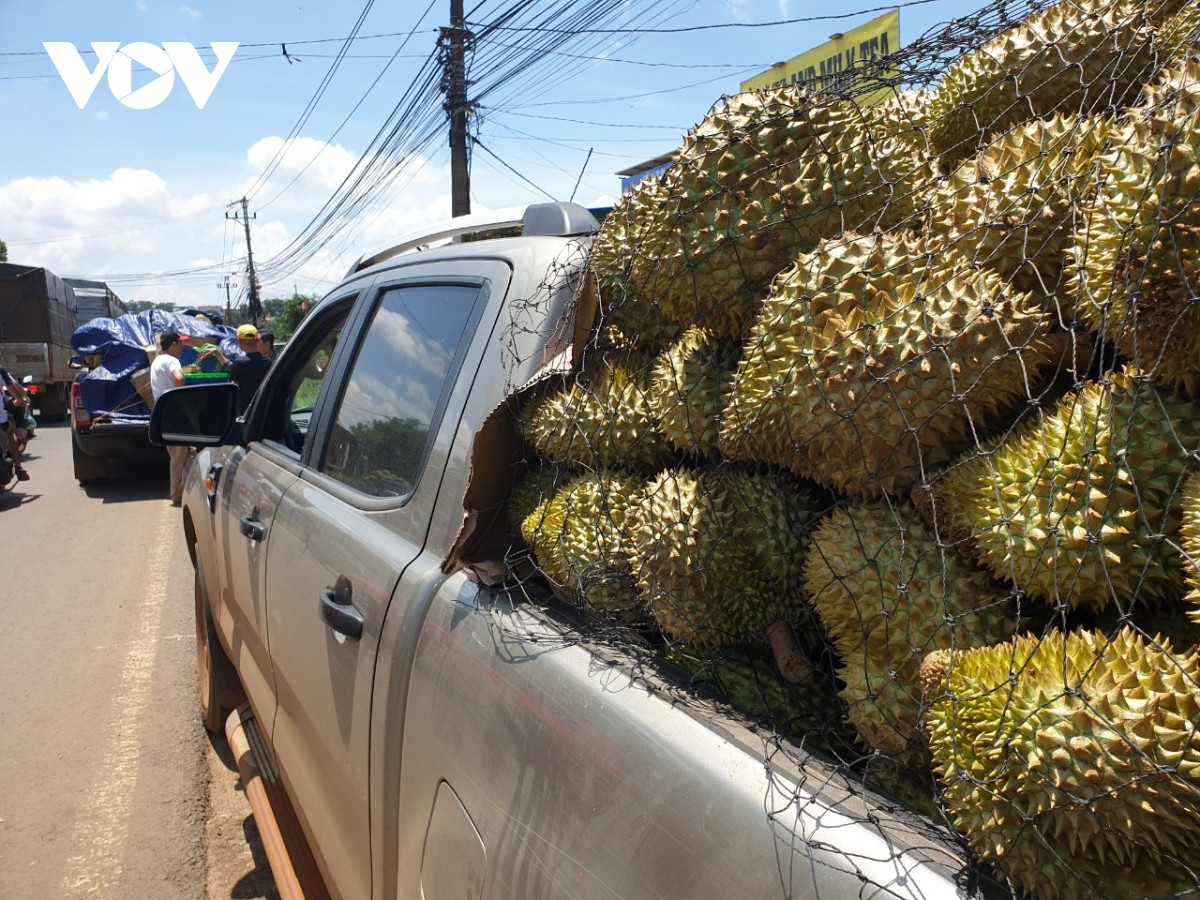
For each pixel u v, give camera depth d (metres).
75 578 6.68
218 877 3.16
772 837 0.97
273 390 3.24
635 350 1.77
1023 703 0.93
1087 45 1.54
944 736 1.00
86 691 4.63
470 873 1.41
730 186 1.50
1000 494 1.14
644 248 1.61
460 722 1.49
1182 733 0.86
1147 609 1.11
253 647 2.99
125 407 10.45
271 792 2.83
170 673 4.87
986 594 1.17
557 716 1.29
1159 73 1.44
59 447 15.91
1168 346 1.08
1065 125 1.37
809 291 1.29
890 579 1.19
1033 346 1.18
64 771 3.83
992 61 1.63
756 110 1.55
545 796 1.27
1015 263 1.31
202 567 3.98
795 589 1.39
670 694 1.21
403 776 1.68
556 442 1.64
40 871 3.16
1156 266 1.07
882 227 1.50
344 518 2.17
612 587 1.50
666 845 1.07
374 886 1.82
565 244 1.92
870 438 1.21
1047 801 0.89
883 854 0.91
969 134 1.68
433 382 2.05
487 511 1.69
